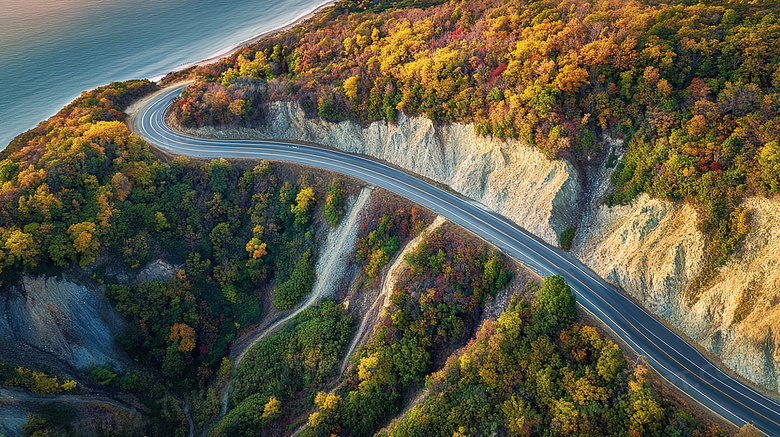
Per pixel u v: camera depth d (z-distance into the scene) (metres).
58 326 79.38
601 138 81.75
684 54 77.38
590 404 58.12
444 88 96.75
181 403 83.88
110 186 92.31
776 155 60.84
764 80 70.19
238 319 93.75
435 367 74.88
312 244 97.94
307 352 83.62
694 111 71.69
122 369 82.25
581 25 91.69
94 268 85.31
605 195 79.12
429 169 99.62
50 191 86.69
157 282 89.00
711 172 66.19
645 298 69.81
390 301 81.12
